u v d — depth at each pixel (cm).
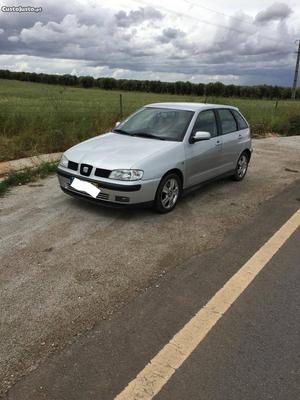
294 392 241
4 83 8169
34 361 259
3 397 230
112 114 1349
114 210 552
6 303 323
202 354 271
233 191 686
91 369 254
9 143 936
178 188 569
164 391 239
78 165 524
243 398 235
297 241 468
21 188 655
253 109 2097
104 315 311
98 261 402
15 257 405
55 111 1223
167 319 308
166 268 392
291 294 351
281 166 938
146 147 540
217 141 646
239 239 469
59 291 343
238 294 348
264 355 272
